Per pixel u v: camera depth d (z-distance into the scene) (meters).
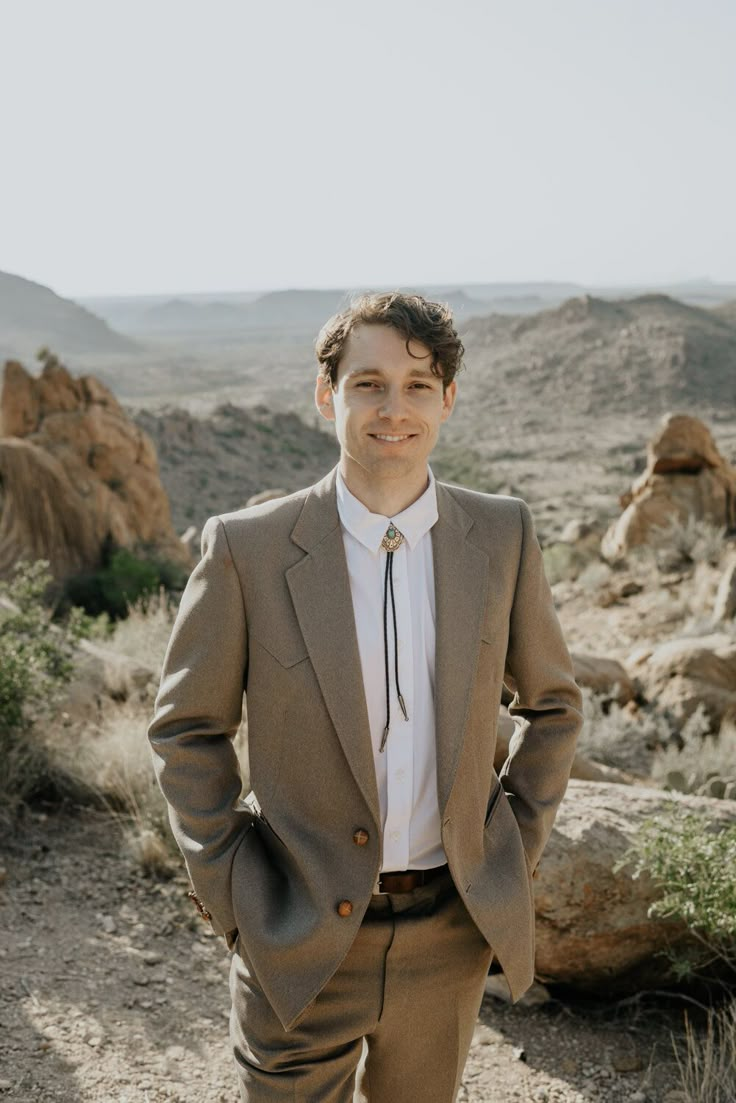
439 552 1.79
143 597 14.87
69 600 15.09
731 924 2.72
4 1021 2.74
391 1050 1.84
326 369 1.78
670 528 12.46
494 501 1.92
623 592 10.90
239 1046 1.83
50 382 19.75
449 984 1.82
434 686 1.75
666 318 178.88
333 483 1.83
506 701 4.61
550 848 3.05
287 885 1.78
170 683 1.81
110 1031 2.76
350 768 1.69
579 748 6.02
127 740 4.42
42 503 16.30
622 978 3.03
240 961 1.84
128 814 4.11
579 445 120.75
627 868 3.02
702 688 6.79
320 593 1.72
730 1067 2.63
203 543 1.81
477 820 1.80
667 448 12.93
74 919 3.38
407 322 1.68
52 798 4.33
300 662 1.71
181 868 3.76
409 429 1.71
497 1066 2.75
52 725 4.68
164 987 3.03
